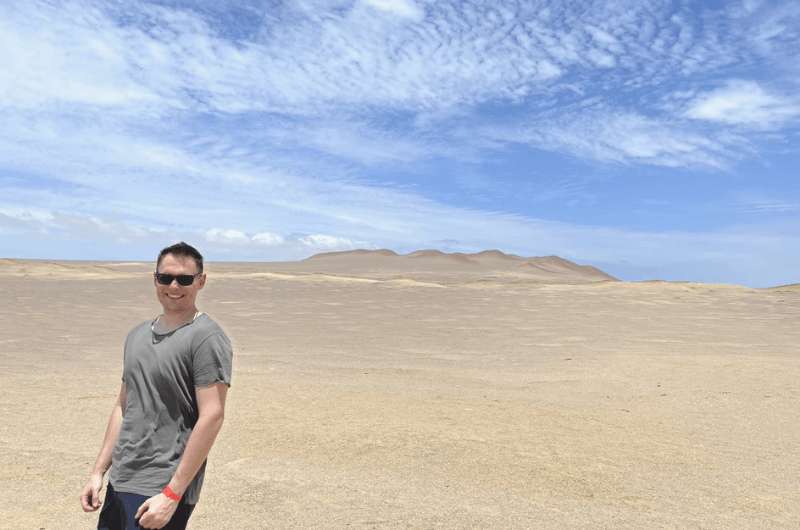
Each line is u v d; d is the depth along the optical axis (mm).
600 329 19156
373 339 15828
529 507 4602
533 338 16641
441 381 9953
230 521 4207
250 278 40562
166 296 2547
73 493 4656
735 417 7805
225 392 2525
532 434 6598
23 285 33250
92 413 7047
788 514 4637
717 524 4402
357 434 6348
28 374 9469
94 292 29906
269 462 5469
